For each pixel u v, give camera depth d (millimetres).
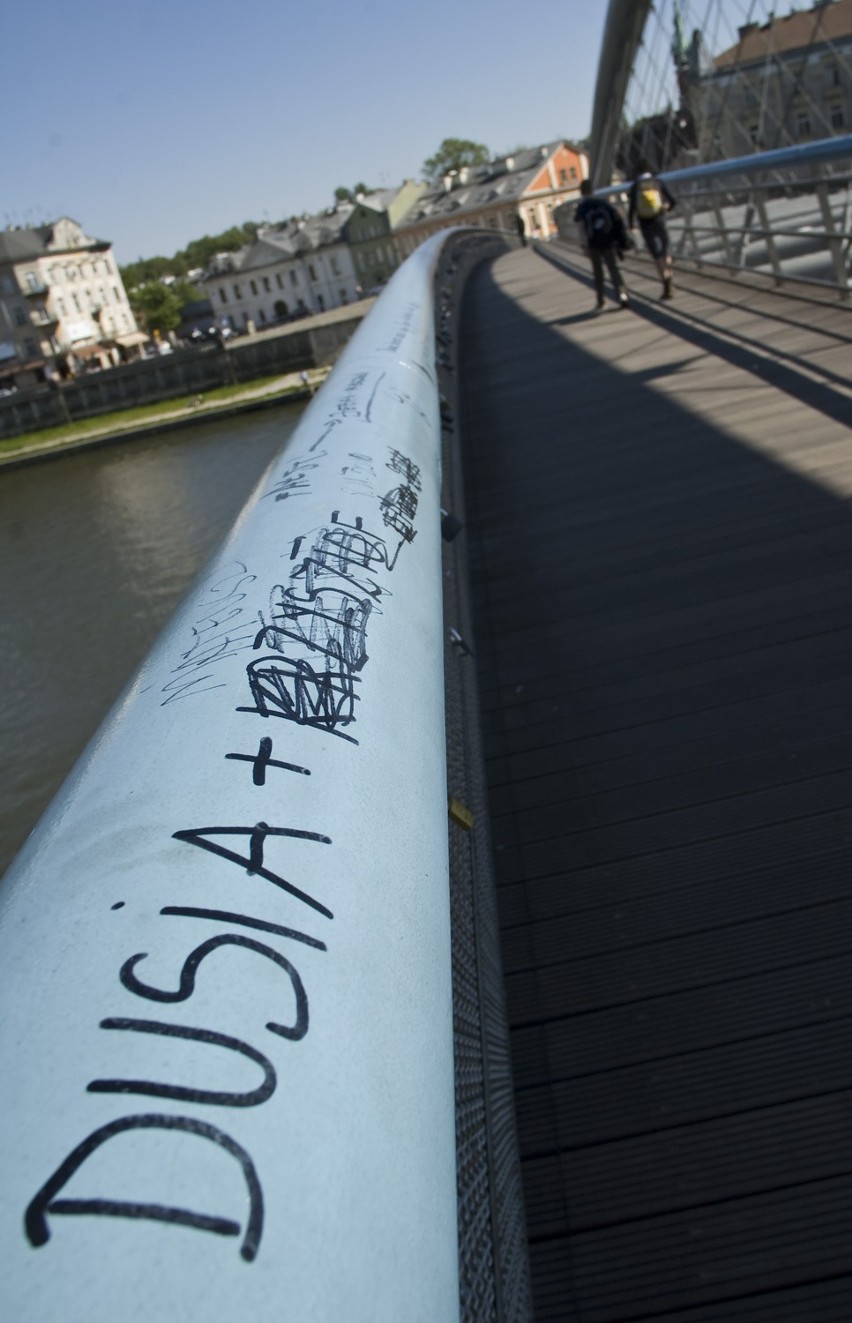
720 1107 1619
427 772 1244
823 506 3824
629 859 2238
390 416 2732
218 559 1620
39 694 16406
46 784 11758
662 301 9547
